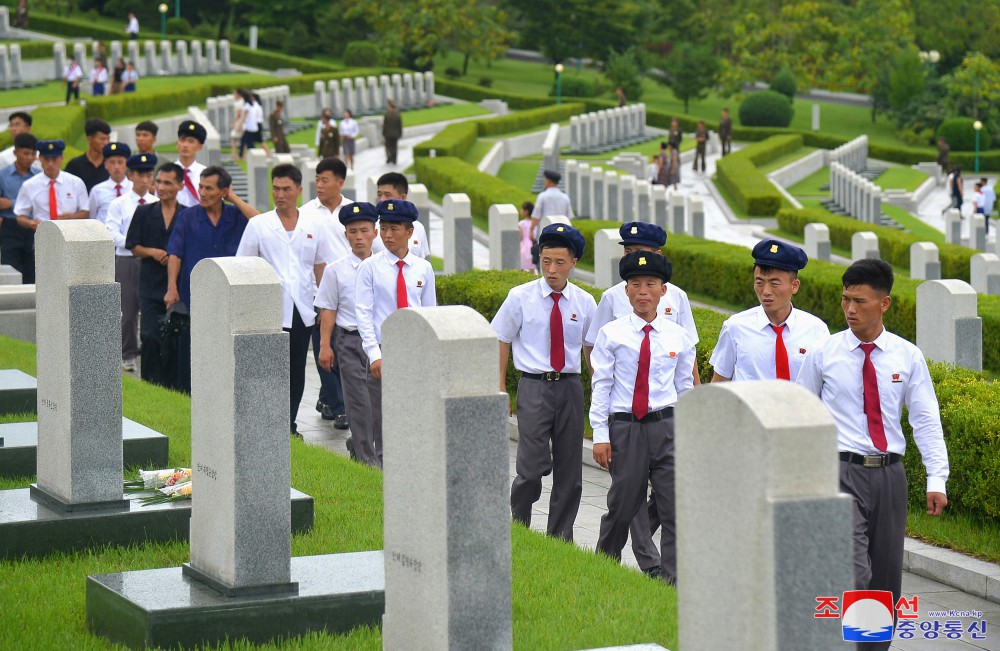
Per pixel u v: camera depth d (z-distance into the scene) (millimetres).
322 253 17047
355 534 11328
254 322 9047
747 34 116938
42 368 11461
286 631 9031
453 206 30047
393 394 8016
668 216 54031
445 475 7531
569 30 124250
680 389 12141
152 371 19328
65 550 10711
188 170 20828
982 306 24734
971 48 130250
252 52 106125
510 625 7742
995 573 12336
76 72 73875
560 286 13023
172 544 11023
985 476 13242
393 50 113875
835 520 5738
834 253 49156
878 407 9703
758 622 5766
